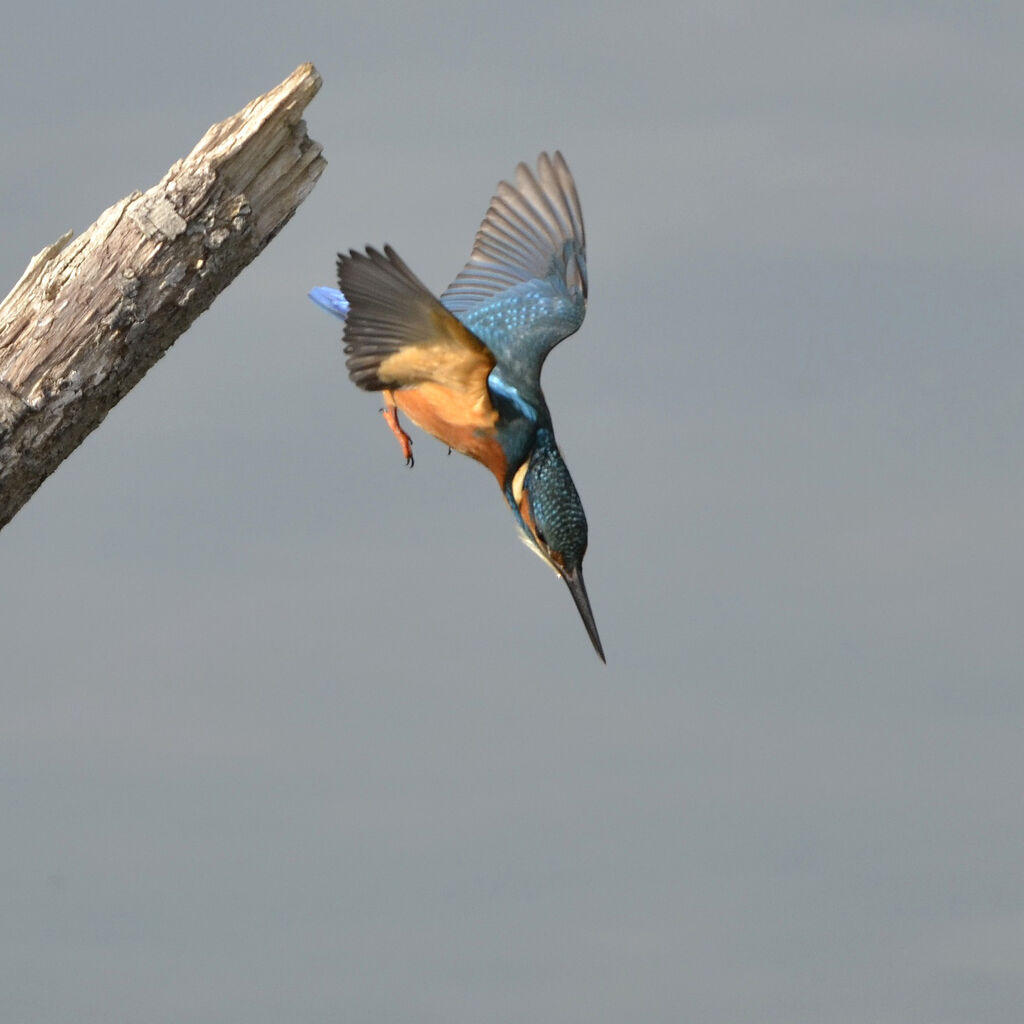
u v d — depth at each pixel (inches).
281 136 408.2
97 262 401.7
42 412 398.9
